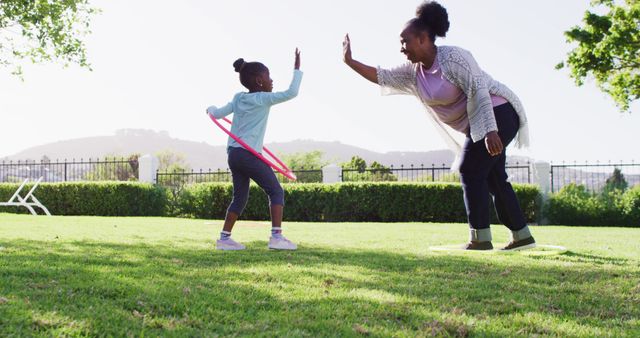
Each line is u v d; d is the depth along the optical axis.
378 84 4.38
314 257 3.74
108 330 1.70
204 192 13.95
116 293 2.23
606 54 15.13
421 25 4.04
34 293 2.18
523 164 14.62
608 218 13.05
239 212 4.42
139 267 3.02
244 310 2.06
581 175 14.42
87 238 5.18
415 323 1.90
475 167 4.22
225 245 4.32
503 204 4.37
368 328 1.81
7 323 1.72
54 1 10.48
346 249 4.46
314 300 2.24
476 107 3.96
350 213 13.26
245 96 4.48
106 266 3.03
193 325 1.81
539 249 4.78
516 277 2.96
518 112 4.23
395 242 5.39
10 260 3.20
